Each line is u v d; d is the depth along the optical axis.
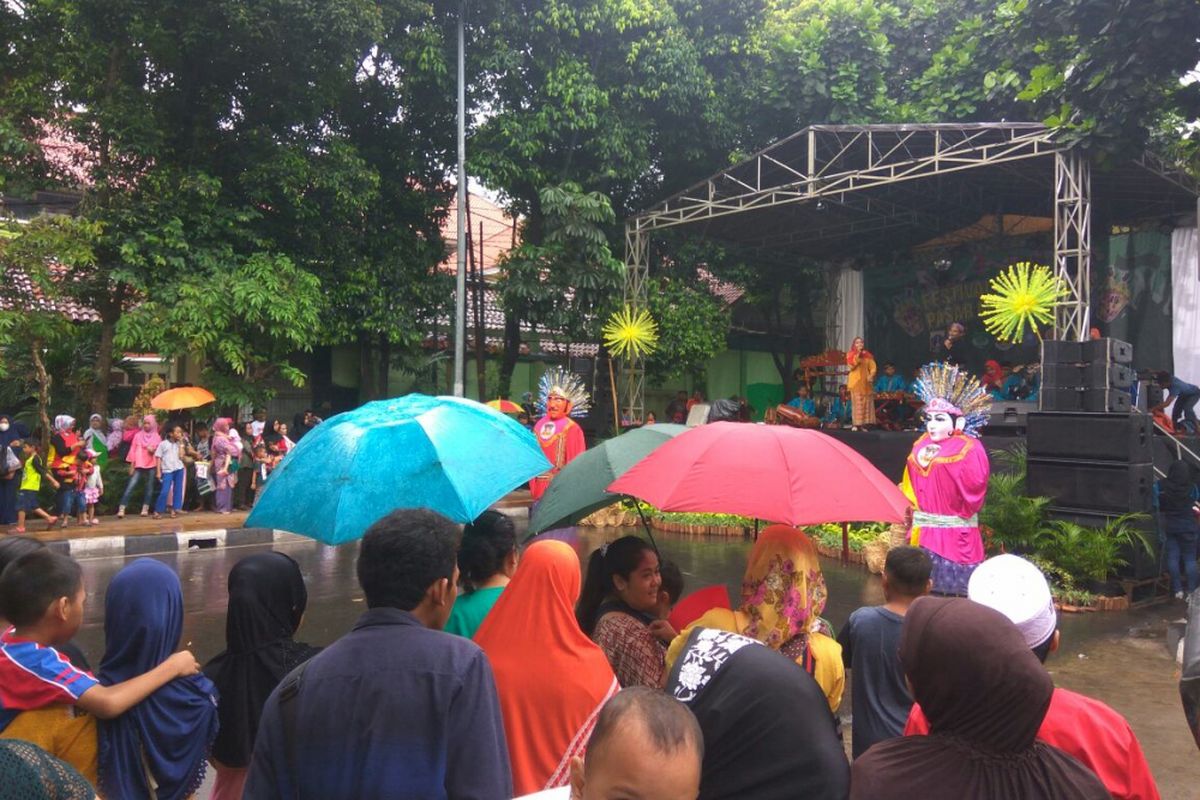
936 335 20.59
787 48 18.23
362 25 14.21
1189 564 9.29
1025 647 1.74
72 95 13.78
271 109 15.23
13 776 1.49
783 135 19.66
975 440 7.89
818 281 23.97
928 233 20.17
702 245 20.70
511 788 2.17
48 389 14.02
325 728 1.96
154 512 14.33
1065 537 9.37
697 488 2.97
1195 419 13.77
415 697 1.98
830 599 9.28
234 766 2.99
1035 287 11.90
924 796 1.71
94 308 14.95
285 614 3.10
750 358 26.12
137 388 18.34
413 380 20.89
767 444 3.09
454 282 18.80
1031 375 16.19
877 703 3.26
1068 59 8.51
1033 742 1.75
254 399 15.05
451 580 2.25
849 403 17.88
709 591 3.51
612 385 17.41
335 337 17.02
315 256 16.11
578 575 2.66
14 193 13.98
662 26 17.92
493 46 17.25
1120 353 9.78
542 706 2.50
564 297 18.47
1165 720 5.68
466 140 17.80
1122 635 7.89
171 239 13.55
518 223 24.39
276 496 3.11
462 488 2.99
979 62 16.38
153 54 13.71
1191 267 16.81
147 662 2.70
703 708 1.89
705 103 18.56
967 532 7.84
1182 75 7.93
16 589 2.59
